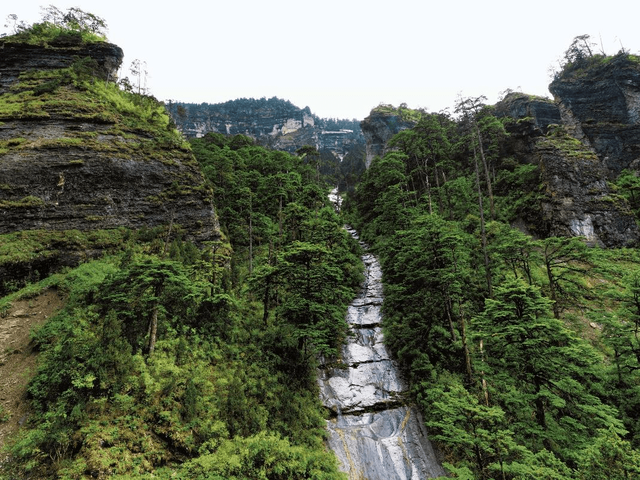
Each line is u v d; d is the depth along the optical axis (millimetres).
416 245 22188
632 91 51812
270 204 41156
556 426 14609
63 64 37281
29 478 10555
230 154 46125
